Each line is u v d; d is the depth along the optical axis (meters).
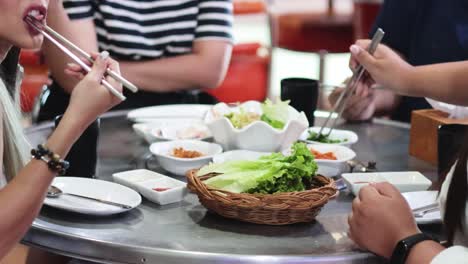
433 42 2.67
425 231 1.59
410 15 2.72
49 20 2.70
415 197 1.72
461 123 1.91
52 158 1.38
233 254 1.40
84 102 1.43
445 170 1.64
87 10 2.74
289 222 1.56
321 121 2.42
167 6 2.83
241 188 1.57
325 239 1.51
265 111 2.02
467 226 1.40
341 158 1.95
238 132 1.96
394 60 1.93
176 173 1.89
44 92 2.88
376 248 1.44
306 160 1.60
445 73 1.86
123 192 1.69
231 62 4.25
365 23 4.46
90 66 1.58
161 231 1.53
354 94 2.24
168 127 2.14
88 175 1.82
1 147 1.43
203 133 2.13
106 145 2.12
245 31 6.61
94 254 1.47
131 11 2.81
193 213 1.63
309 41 4.78
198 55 2.85
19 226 1.37
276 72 6.24
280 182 1.58
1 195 1.35
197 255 1.40
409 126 2.39
